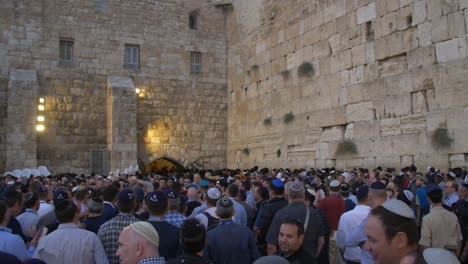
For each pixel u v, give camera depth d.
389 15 18.64
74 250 5.48
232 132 29.48
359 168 18.67
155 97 28.19
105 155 26.58
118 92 25.92
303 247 5.58
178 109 28.75
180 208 7.80
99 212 7.19
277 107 25.16
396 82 18.22
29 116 24.11
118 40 27.56
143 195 8.99
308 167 22.61
